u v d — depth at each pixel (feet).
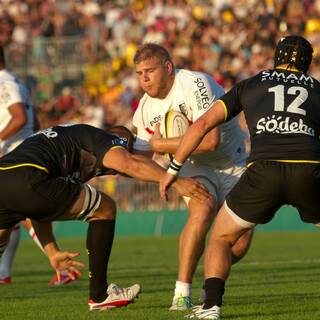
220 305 69.97
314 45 282.15
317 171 66.74
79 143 73.77
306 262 142.10
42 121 287.89
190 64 286.25
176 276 121.80
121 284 111.24
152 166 72.38
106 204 75.00
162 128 86.58
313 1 291.79
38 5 334.24
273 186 67.00
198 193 73.00
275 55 71.72
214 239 70.64
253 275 119.85
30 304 90.68
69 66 309.63
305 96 68.49
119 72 302.66
